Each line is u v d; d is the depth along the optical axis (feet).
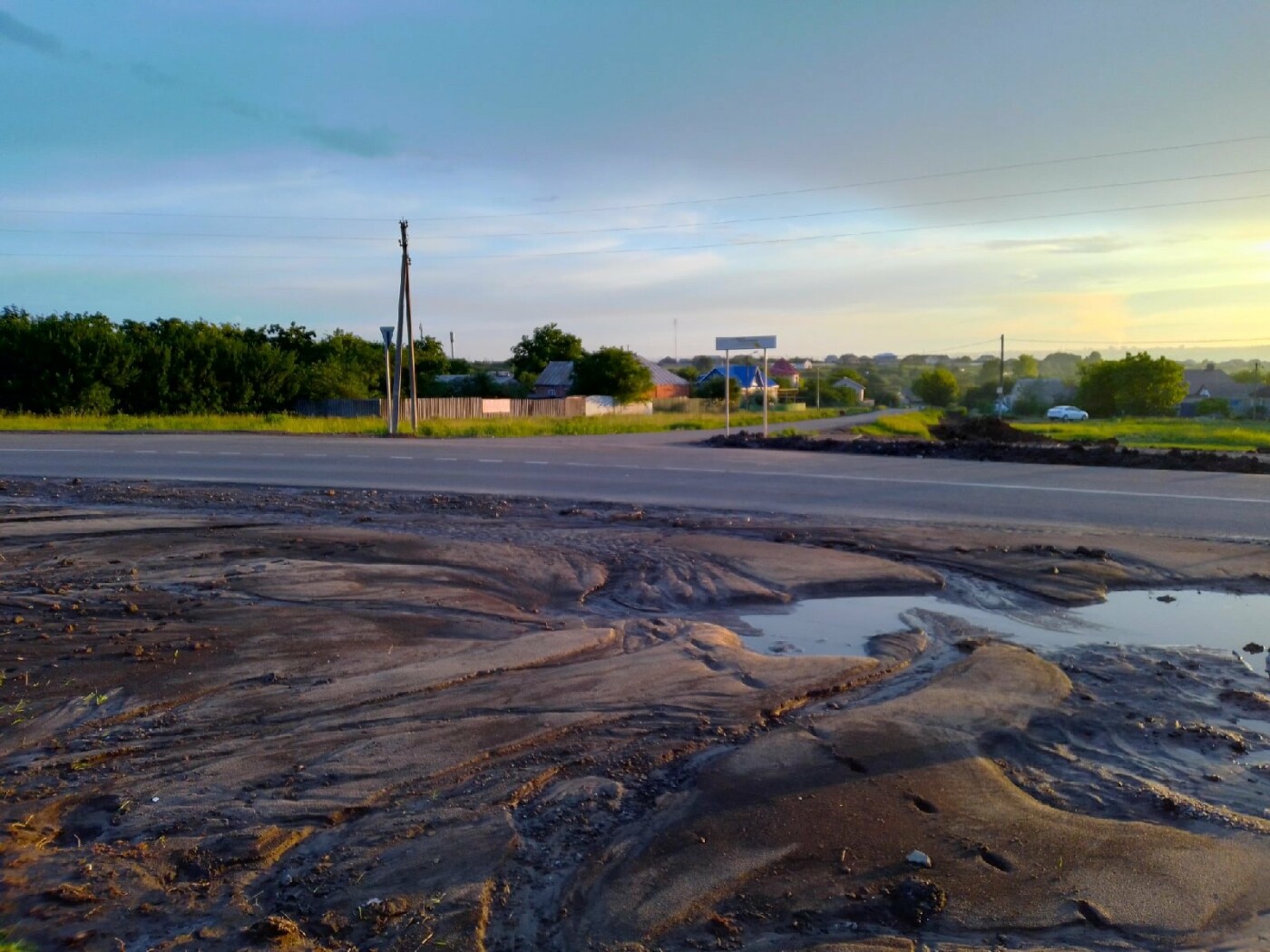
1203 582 32.24
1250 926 12.28
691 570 33.01
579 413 204.54
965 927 12.21
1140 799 15.90
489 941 11.80
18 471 60.18
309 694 20.10
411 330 121.60
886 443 89.45
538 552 35.42
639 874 13.32
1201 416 277.23
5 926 11.82
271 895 12.71
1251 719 19.86
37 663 21.65
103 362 153.17
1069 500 50.93
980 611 28.86
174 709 19.16
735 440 98.37
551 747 17.57
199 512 44.01
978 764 17.06
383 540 36.65
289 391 180.96
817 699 20.71
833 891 12.92
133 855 13.57
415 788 15.79
